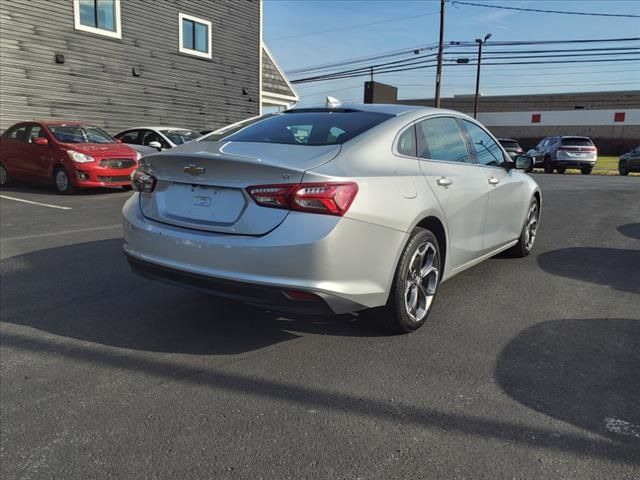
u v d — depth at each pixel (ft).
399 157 11.91
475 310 13.71
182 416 8.79
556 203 34.76
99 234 23.06
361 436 8.20
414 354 11.09
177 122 61.93
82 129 39.60
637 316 13.30
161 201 11.46
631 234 23.94
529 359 10.84
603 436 8.17
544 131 169.17
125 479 7.27
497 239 16.38
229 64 68.28
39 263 18.16
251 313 13.42
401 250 11.09
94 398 9.37
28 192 37.96
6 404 9.17
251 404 9.15
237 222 10.13
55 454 7.82
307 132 12.12
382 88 79.82
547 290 15.44
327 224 9.62
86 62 51.16
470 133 15.52
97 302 14.28
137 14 55.62
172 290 15.29
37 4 46.52
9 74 45.03
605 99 177.78
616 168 92.12
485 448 7.88
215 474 7.34
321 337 11.97
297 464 7.54
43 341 11.76
